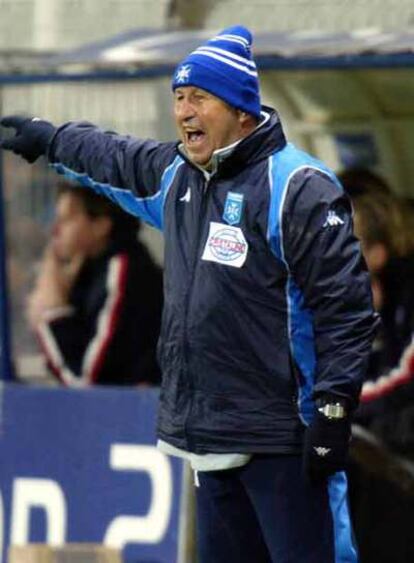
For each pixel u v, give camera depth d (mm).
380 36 19781
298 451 14227
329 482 14461
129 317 23156
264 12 22812
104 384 23266
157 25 23484
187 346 14367
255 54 19484
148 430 19891
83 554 17469
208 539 15141
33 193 23500
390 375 20453
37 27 24078
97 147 15398
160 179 14953
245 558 15102
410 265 20734
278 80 21953
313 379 14141
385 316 20609
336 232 13789
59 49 22938
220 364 14250
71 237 23281
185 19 23172
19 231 23562
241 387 14234
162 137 22703
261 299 14094
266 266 14047
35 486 20547
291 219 13859
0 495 20750
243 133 14242
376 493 20203
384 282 20734
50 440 20516
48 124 15789
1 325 23406
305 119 22047
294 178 13945
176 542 19562
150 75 20672
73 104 23094
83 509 20219
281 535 14500
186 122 14258
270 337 14133
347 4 22438
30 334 23641
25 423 20703
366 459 20203
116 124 22938
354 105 21547
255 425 14219
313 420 13836
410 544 20078
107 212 23156
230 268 14125
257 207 14023
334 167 21906
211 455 14398
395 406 20391
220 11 23047
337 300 13719
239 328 14156
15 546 17719
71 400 20422
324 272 13758
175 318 14469
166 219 14719
